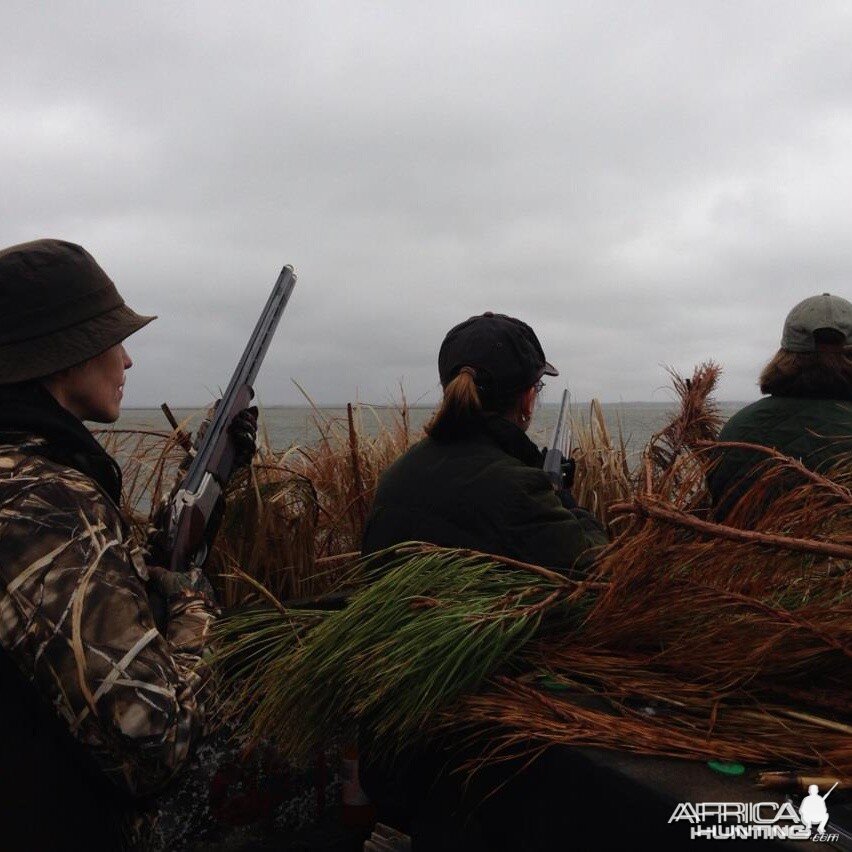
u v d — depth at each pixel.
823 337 2.54
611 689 1.53
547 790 1.37
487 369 2.02
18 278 1.39
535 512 1.85
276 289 2.38
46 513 1.24
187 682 1.34
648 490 1.80
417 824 1.75
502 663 1.64
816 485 1.56
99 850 1.30
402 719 1.63
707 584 1.51
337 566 3.06
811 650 1.39
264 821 2.40
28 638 1.20
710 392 3.01
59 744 1.25
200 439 2.13
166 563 1.86
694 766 1.26
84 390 1.48
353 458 3.20
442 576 1.73
